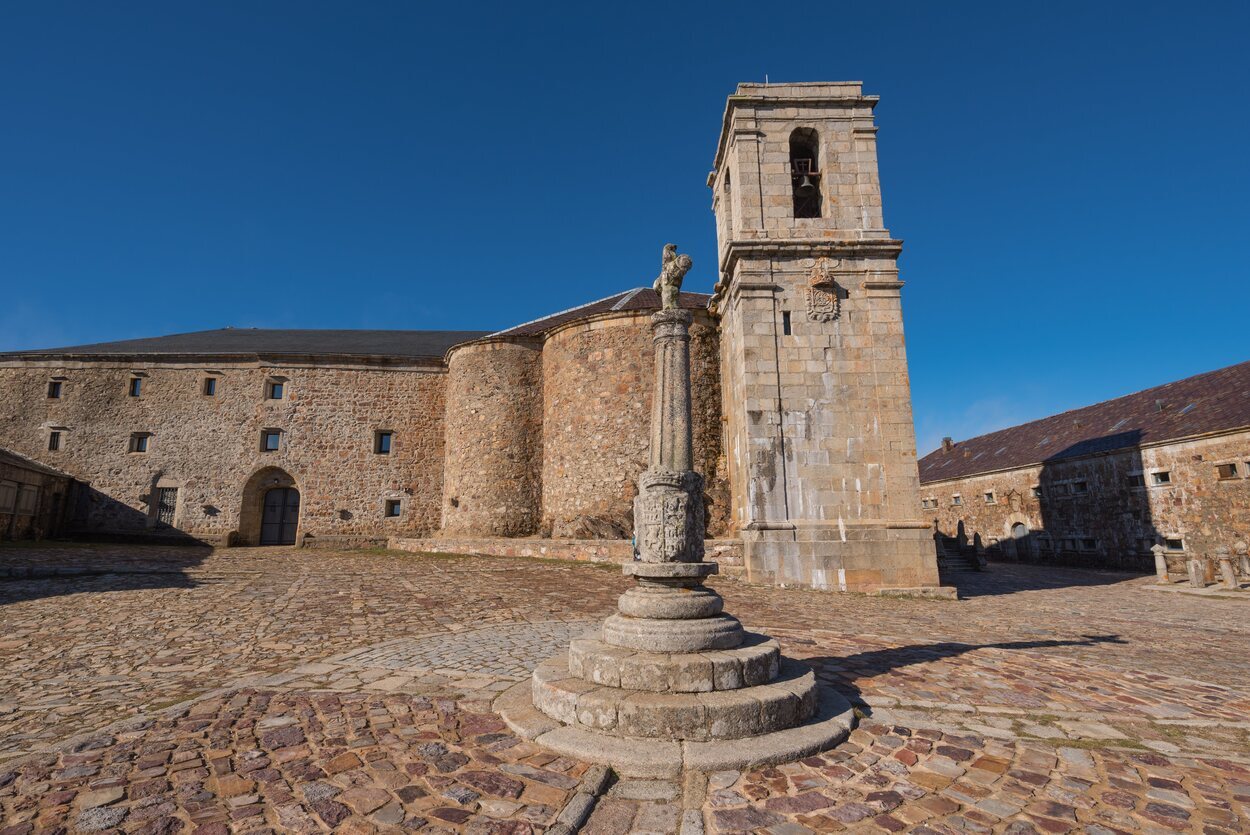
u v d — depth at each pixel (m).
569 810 3.18
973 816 3.26
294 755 3.88
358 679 5.57
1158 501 21.77
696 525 5.12
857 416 14.13
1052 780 3.71
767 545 13.49
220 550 20.92
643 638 4.67
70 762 3.74
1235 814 3.32
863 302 14.62
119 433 23.98
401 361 24.97
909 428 14.09
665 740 4.00
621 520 18.16
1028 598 14.16
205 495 23.72
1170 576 18.69
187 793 3.37
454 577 13.47
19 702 4.98
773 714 4.20
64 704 4.93
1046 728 4.59
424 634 7.62
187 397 24.36
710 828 3.09
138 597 9.66
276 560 16.84
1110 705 5.21
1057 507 26.30
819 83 15.69
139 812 3.15
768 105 15.59
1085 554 24.69
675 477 5.10
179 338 28.77
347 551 20.92
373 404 24.66
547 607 9.84
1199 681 6.23
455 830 3.02
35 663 6.10
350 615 8.79
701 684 4.36
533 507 21.03
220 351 25.36
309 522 23.55
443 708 4.77
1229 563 16.52
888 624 9.31
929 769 3.83
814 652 7.02
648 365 19.08
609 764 3.73
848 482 13.85
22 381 24.12
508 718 4.46
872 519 13.71
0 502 19.03
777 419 14.06
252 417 24.25
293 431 24.19
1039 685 5.78
